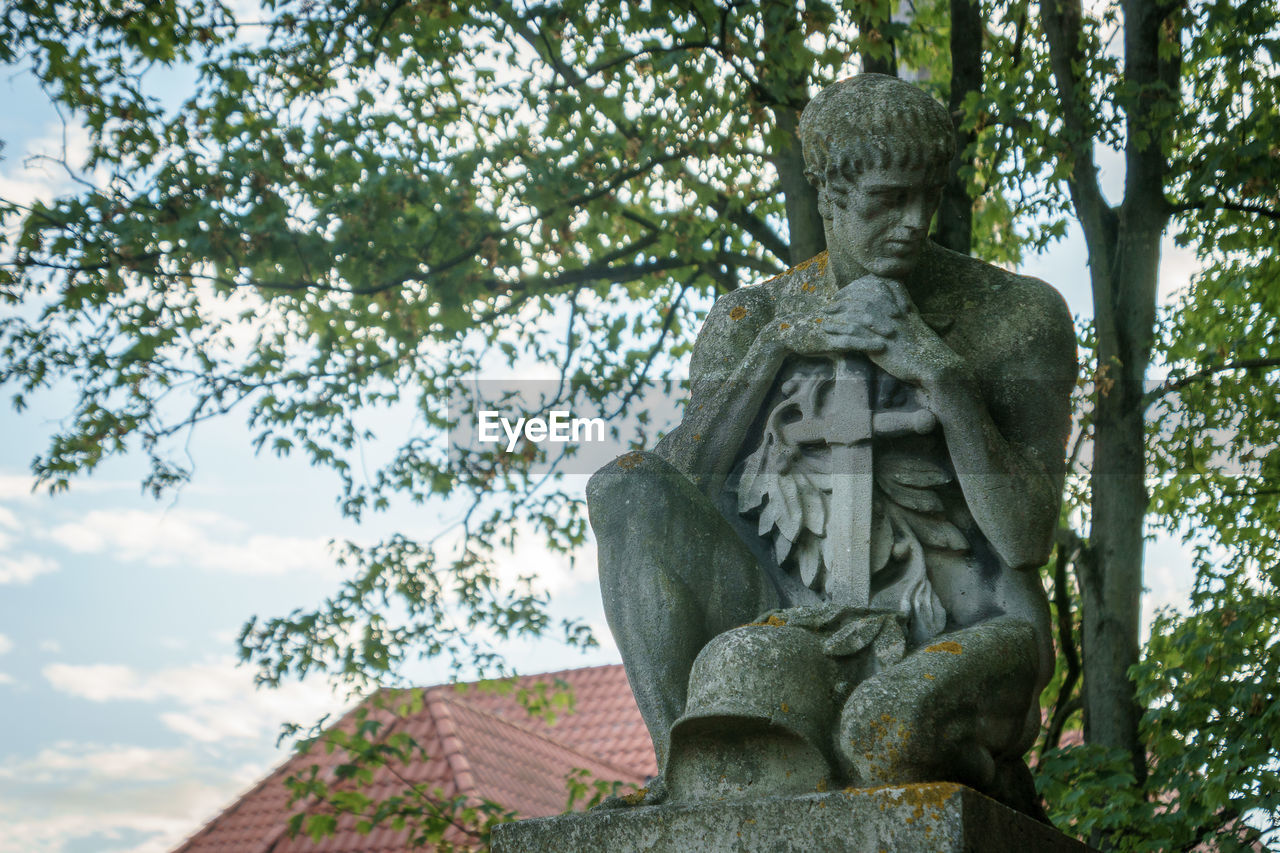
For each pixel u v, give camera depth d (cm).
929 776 270
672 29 852
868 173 319
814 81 842
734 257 1049
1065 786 705
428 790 1261
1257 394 883
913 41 930
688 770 278
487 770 1309
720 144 918
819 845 257
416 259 981
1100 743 796
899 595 313
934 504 318
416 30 962
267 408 1029
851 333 320
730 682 278
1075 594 1001
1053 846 277
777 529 326
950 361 313
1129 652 814
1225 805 650
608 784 917
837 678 285
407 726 1343
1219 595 772
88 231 970
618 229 1060
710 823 265
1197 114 824
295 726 912
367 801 909
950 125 324
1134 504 825
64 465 979
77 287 972
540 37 973
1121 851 688
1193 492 913
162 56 977
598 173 963
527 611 1015
